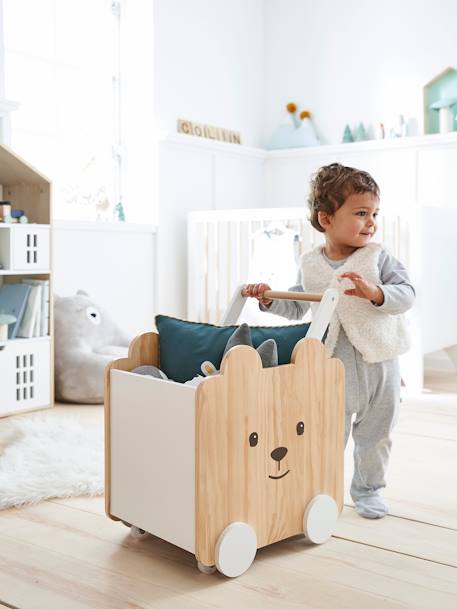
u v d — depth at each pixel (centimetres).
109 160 373
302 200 419
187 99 386
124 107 377
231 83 414
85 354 292
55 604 124
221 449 133
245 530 136
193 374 152
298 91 422
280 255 341
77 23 353
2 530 158
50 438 227
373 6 390
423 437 234
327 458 152
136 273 364
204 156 395
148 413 142
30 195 287
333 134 411
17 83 328
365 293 154
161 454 140
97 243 342
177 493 136
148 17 365
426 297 310
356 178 164
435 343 319
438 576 135
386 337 164
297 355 145
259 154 425
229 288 361
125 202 380
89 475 188
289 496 145
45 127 340
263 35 433
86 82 359
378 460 169
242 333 147
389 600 125
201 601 125
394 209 308
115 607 122
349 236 165
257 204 432
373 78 392
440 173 366
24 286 280
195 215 371
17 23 327
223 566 132
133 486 148
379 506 167
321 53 411
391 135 383
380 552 146
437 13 369
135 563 140
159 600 125
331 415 152
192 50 387
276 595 127
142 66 369
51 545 149
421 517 166
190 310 377
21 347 270
